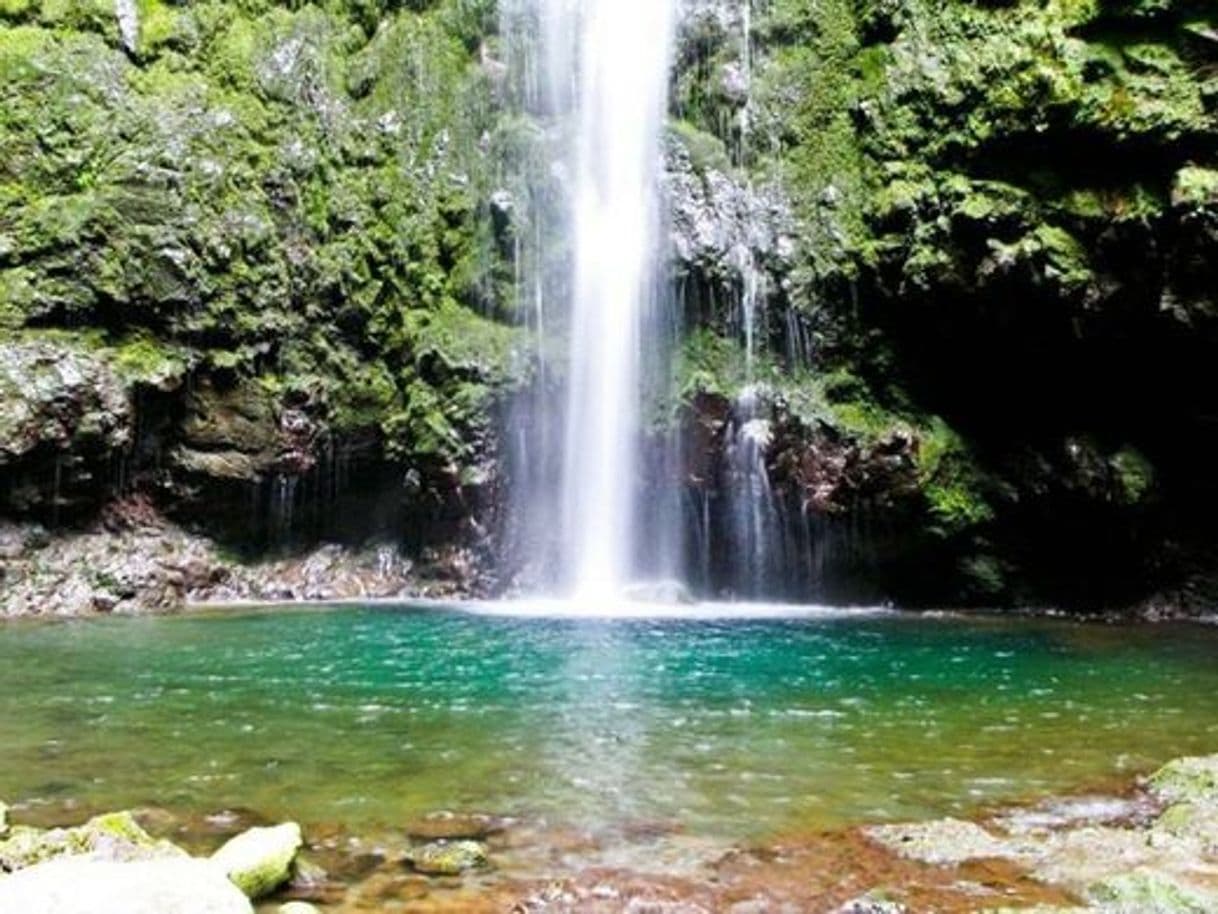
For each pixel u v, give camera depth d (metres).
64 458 17.91
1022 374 18.73
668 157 20.00
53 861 5.36
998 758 8.52
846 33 20.23
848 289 19.23
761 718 9.83
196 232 19.28
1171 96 16.67
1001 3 18.62
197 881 4.96
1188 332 17.02
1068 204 17.41
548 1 21.36
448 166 20.86
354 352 20.28
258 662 12.58
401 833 6.72
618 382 19.69
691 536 19.42
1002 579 19.14
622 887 5.91
